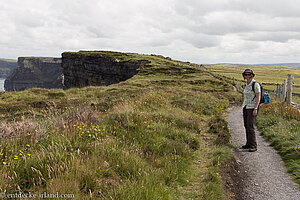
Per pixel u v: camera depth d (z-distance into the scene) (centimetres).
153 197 291
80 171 314
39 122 571
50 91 1772
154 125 652
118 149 421
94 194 284
